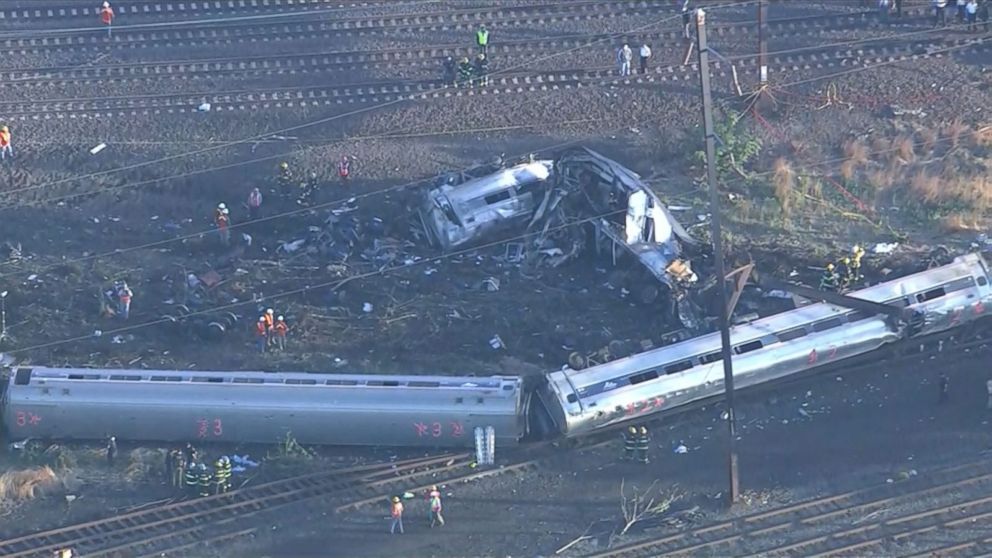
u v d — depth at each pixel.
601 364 192.25
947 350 198.38
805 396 193.88
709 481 182.38
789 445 186.88
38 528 179.00
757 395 194.38
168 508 181.00
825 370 196.50
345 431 189.38
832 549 171.75
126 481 185.62
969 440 185.38
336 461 188.88
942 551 170.75
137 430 191.50
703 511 178.12
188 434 191.38
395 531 177.50
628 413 189.12
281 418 189.38
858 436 187.25
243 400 189.62
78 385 191.38
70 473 186.50
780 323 195.25
